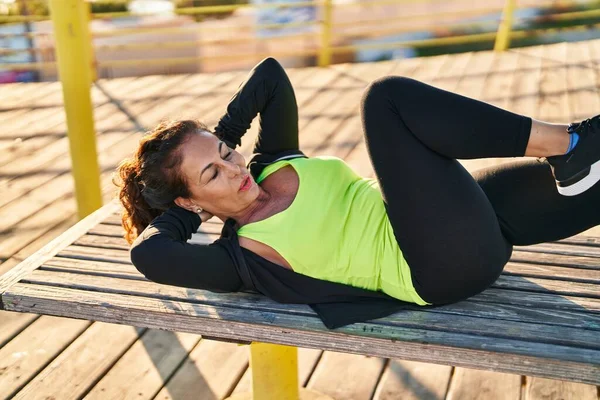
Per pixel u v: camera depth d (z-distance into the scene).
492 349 1.71
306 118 5.28
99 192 3.58
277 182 2.03
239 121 2.16
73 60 3.28
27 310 2.06
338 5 6.71
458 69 6.47
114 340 2.93
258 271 1.91
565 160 1.78
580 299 1.94
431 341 1.75
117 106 5.79
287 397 2.29
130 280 2.12
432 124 1.73
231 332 1.91
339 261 1.92
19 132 5.29
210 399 2.58
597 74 6.00
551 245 2.27
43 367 2.76
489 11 6.88
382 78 1.79
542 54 6.85
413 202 1.78
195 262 1.85
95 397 2.60
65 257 2.29
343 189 1.98
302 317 1.89
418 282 1.87
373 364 2.75
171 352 2.85
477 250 1.82
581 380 1.67
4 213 3.98
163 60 6.43
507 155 1.79
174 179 1.92
